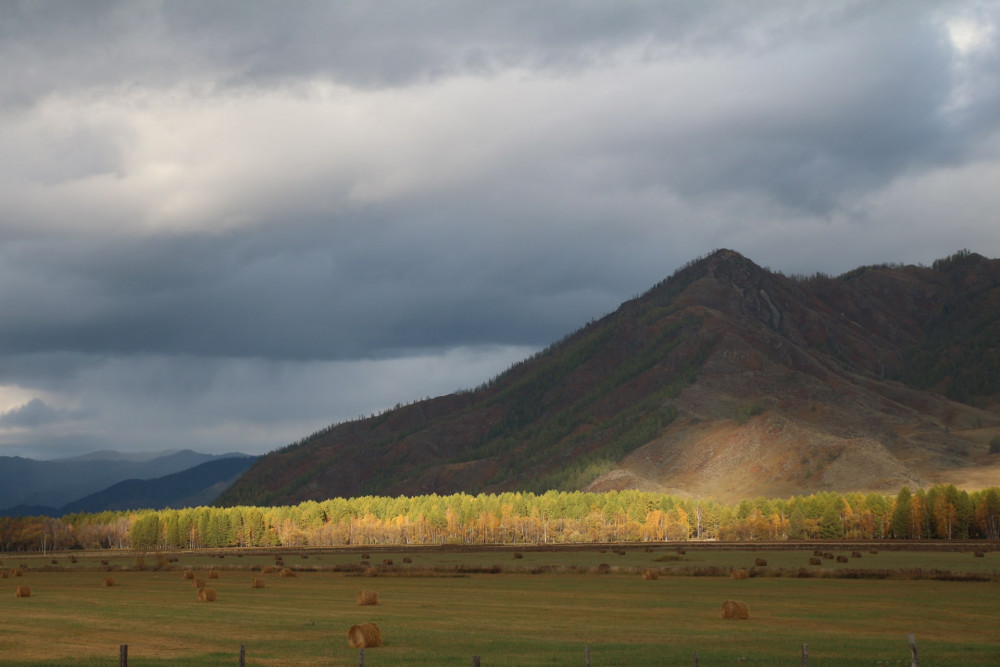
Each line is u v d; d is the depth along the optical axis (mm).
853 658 43656
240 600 77688
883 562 128500
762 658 43594
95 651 47031
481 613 65250
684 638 51219
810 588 84375
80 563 182375
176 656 45156
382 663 42594
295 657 44625
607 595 80000
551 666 41438
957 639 51031
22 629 56438
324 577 111500
